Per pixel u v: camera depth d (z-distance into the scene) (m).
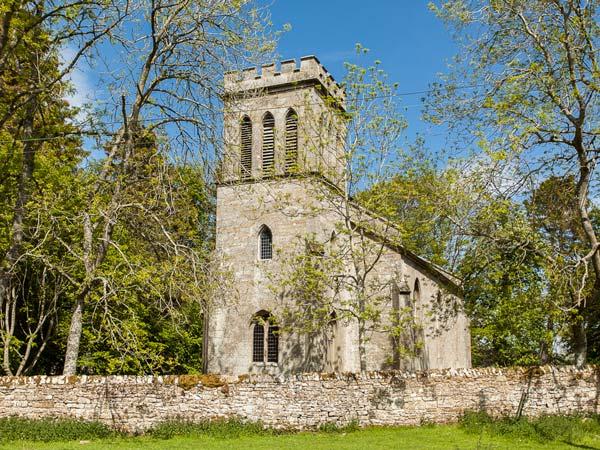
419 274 37.28
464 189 23.12
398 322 28.59
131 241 26.06
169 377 21.30
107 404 20.81
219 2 23.89
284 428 21.02
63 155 29.11
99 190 23.94
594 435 18.98
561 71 22.19
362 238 28.94
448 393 21.45
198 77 24.69
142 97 24.59
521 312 26.84
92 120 24.44
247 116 35.78
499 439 18.81
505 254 24.91
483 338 48.28
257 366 32.34
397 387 21.50
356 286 27.95
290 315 31.98
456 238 25.20
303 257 27.94
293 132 34.66
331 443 18.45
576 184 24.44
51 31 23.77
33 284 29.05
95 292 24.19
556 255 23.30
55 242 26.55
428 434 19.75
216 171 25.34
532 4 22.02
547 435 18.58
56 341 30.02
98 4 22.27
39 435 19.12
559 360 41.16
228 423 20.70
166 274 22.62
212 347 33.41
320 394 21.42
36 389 20.91
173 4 23.64
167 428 20.17
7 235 25.97
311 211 31.48
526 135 21.16
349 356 34.56
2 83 24.69
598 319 35.28
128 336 22.48
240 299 33.38
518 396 21.12
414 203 32.16
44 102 26.56
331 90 33.81
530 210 24.72
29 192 25.81
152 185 24.09
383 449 17.19
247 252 34.03
